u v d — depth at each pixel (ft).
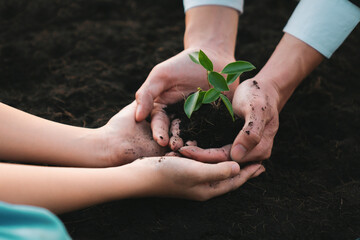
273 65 4.90
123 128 4.62
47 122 4.51
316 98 6.31
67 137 4.45
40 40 7.52
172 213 4.16
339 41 4.74
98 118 5.72
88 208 4.21
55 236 2.42
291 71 4.85
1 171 3.59
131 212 4.16
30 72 6.69
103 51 7.27
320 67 7.08
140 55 7.13
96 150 4.49
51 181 3.66
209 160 4.35
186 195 4.15
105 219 4.08
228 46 5.62
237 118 4.69
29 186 3.56
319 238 3.91
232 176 4.19
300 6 4.89
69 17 8.33
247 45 7.52
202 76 4.97
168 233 3.91
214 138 4.62
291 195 4.49
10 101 5.98
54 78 6.57
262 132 4.22
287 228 4.01
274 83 4.75
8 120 4.25
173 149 4.41
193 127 4.61
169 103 5.06
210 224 4.03
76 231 3.94
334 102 6.24
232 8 5.57
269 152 4.63
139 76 6.63
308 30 4.73
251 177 4.57
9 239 2.40
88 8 8.64
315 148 5.33
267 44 7.49
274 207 4.29
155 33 7.85
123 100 6.12
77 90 6.28
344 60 7.29
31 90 6.29
